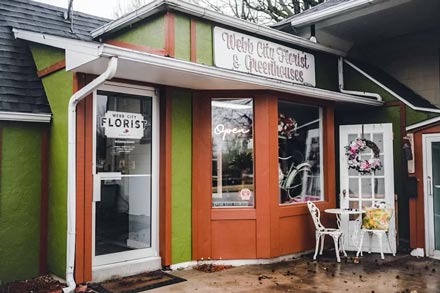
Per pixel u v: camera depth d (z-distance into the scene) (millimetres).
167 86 5195
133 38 5578
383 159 6277
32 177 4906
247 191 5613
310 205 5871
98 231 4699
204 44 5281
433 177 5996
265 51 5945
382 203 6230
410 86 7648
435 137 5965
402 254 6137
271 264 5516
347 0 6930
